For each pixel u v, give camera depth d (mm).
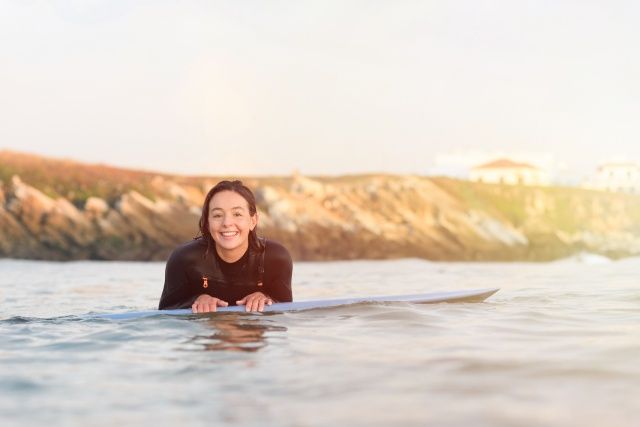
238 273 4309
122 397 1974
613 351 2625
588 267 16375
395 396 1895
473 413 1698
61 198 28328
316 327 3479
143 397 1966
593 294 5656
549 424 1595
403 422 1636
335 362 2441
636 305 4605
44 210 27516
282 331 3338
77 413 1812
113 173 30688
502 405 1774
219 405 1847
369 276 11852
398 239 33062
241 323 3646
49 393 2053
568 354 2559
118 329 3480
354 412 1736
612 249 38438
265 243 4336
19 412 1833
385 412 1728
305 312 4098
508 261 34688
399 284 8922
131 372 2350
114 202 28875
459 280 9844
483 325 3539
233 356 2619
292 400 1879
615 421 1616
